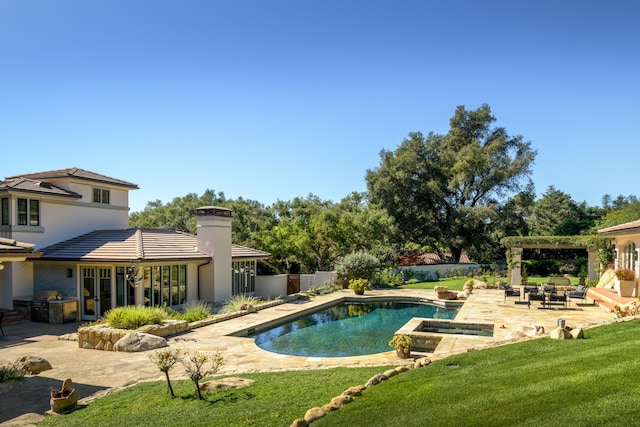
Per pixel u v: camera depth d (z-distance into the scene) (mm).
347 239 34688
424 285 34469
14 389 9625
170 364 8719
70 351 13328
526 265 41656
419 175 49344
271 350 14648
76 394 8492
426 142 50594
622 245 23672
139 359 12188
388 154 48594
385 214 42906
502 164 49281
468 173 47594
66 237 22438
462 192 49531
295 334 17547
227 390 8680
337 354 14039
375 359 11734
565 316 18500
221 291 23672
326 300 25812
